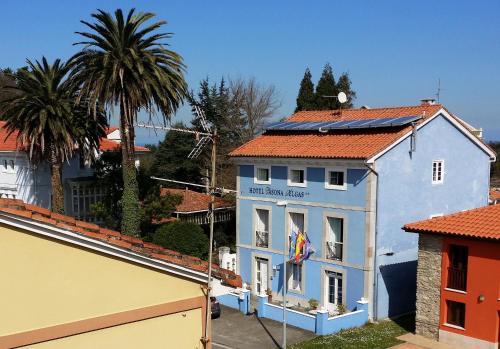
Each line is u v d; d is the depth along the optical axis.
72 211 38.41
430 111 27.64
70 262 8.83
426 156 27.67
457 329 21.42
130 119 29.16
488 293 20.44
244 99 59.50
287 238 28.97
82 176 40.34
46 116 30.84
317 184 27.45
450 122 28.78
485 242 20.38
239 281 10.95
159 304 9.94
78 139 33.22
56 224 8.52
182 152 48.81
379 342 21.94
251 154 30.02
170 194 35.81
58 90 31.75
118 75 28.19
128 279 9.53
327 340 22.28
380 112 29.69
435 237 22.05
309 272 28.00
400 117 27.59
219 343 22.36
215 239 39.16
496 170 69.69
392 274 26.36
